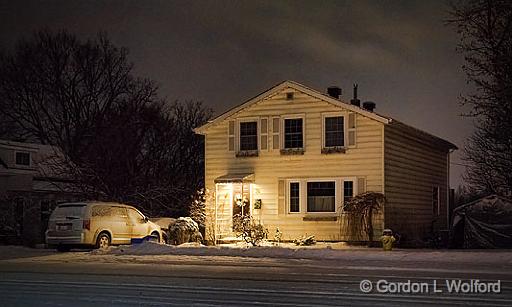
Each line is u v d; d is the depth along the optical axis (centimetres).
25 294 1456
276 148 3284
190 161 5206
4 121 5544
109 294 1441
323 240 3139
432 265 2077
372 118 3098
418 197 3522
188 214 3716
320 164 3191
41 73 5634
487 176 3934
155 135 4938
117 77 5838
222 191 3394
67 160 3991
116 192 3888
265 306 1259
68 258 2464
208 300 1338
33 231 3772
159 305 1287
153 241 2806
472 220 2980
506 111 3031
